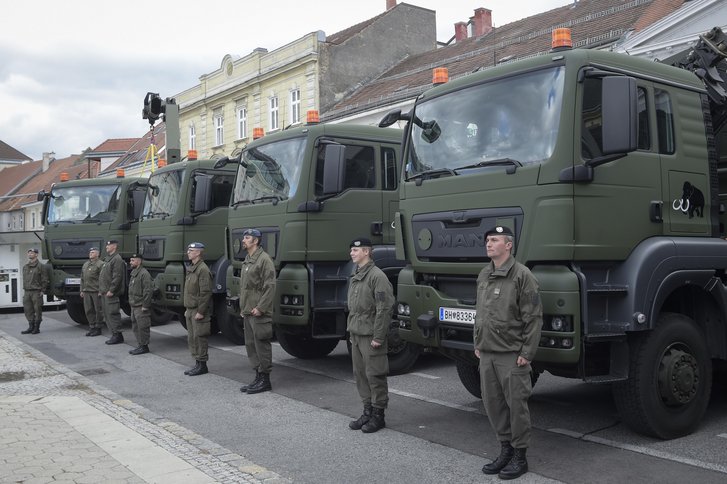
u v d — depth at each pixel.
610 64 5.57
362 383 6.45
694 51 7.02
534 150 5.39
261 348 8.10
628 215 5.48
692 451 5.39
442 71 6.58
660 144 5.88
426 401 7.40
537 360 5.24
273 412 7.16
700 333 5.88
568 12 22.81
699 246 5.81
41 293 14.49
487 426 6.37
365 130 9.17
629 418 5.61
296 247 8.50
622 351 5.40
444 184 5.96
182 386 8.63
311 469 5.30
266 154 9.31
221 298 11.81
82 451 5.74
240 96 32.25
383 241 9.16
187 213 11.53
